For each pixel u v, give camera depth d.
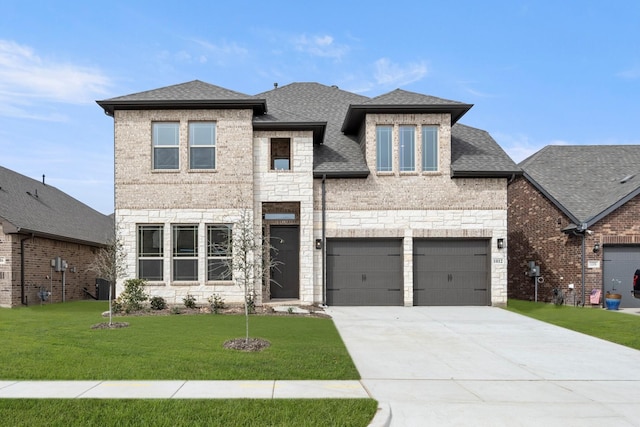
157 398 6.46
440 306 17.64
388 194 17.66
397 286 17.84
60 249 22.31
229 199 16.77
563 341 11.60
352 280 17.81
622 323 14.18
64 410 5.96
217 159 16.84
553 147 23.89
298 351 9.58
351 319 14.60
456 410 6.46
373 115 17.75
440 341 11.44
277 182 17.22
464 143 19.45
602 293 18.14
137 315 14.68
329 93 23.89
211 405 6.19
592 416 6.28
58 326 12.21
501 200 17.70
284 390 6.98
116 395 6.59
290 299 18.61
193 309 15.77
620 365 9.29
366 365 9.01
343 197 17.66
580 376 8.45
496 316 15.38
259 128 17.11
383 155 17.88
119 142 16.77
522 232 22.12
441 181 17.69
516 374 8.53
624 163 22.19
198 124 17.06
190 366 8.19
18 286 18.86
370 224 17.61
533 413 6.37
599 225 18.20
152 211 16.70
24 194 23.56
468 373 8.55
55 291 21.75
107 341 10.15
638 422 6.06
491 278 17.58
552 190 20.38
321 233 17.56
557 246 19.44
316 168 17.61
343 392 6.95
